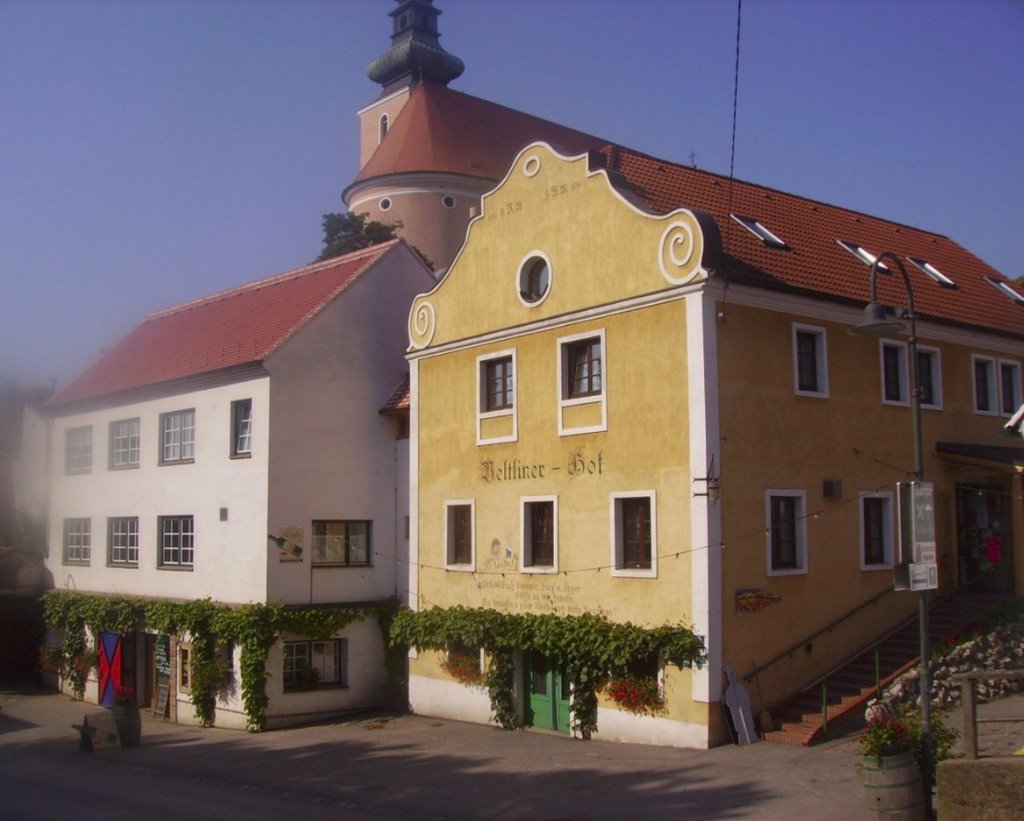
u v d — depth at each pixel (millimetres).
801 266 21750
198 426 27766
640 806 14398
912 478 21891
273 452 25250
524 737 20984
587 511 20641
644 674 19234
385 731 22906
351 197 57438
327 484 26016
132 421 30922
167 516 28766
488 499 23000
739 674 18375
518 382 22453
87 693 31594
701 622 18203
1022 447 24406
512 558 22266
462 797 15859
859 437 21031
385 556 26766
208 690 25812
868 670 19422
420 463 25031
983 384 24453
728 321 19078
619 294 20219
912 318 13273
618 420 20109
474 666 23031
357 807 15586
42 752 23281
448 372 24375
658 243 19500
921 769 11945
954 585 22734
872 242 26078
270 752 21500
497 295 23062
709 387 18578
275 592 25016
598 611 20234
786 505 19719
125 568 30375
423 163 54969
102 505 31766
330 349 26406
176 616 26859
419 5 64750
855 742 16953
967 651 19500
